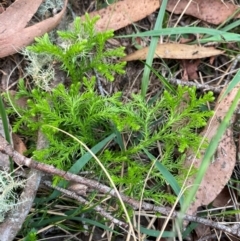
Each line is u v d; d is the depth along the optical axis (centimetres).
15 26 33
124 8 36
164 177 32
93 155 30
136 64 37
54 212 32
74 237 34
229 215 35
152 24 38
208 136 34
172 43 37
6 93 32
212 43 38
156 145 35
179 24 39
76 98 31
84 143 33
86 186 31
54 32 35
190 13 38
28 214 32
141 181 32
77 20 33
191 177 33
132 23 37
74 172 31
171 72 37
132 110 32
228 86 33
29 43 33
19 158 29
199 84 36
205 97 32
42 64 34
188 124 32
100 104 32
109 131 34
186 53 37
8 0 35
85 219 32
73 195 31
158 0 36
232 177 36
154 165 33
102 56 34
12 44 33
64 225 33
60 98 34
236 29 39
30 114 32
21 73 35
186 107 34
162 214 34
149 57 35
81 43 31
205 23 39
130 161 33
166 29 35
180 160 33
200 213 34
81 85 35
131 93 36
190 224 33
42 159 31
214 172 33
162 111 35
